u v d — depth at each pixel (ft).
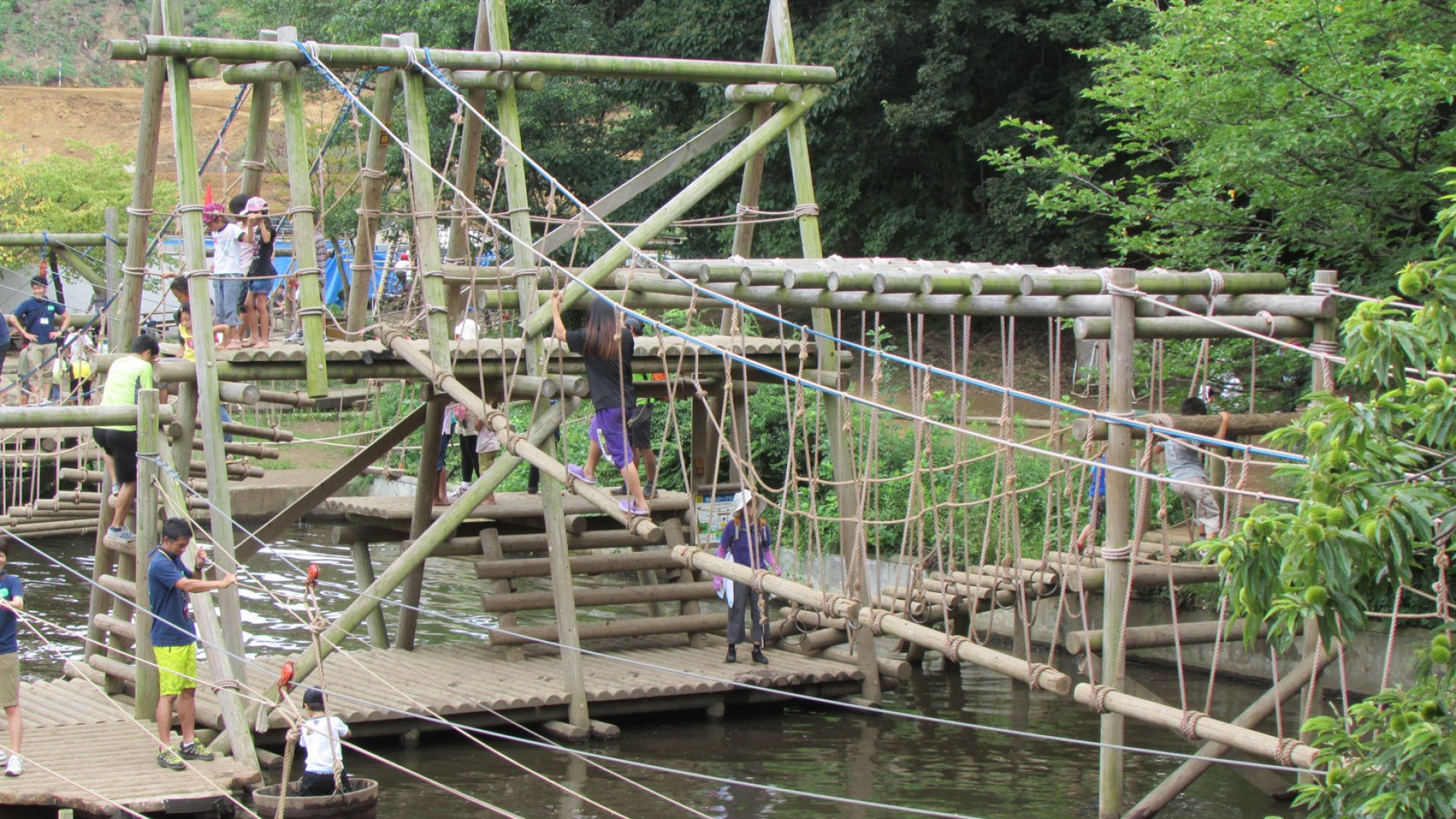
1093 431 28.58
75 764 34.88
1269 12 38.19
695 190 42.27
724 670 45.03
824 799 34.68
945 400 61.41
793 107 44.01
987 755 38.75
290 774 36.96
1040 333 82.17
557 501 41.24
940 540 32.96
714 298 32.81
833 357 44.73
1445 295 18.04
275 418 85.15
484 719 40.96
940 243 83.20
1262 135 39.83
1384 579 18.81
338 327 41.45
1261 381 44.75
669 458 69.15
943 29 73.67
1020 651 51.29
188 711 35.42
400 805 34.55
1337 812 18.54
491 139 85.05
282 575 69.67
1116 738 29.14
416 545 39.75
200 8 230.48
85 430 60.80
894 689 47.42
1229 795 34.30
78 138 176.14
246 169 42.57
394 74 40.37
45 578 67.67
